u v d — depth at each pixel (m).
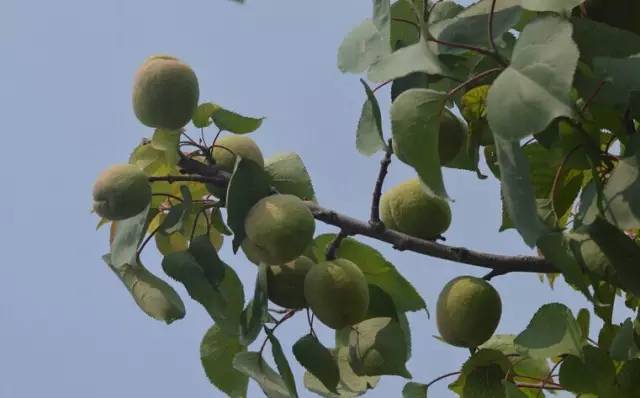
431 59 7.93
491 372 9.76
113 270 10.06
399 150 8.21
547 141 8.75
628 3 8.87
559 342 8.81
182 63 10.04
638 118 8.40
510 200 7.93
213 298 9.55
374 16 8.45
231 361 10.53
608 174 9.02
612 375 9.05
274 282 9.55
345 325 9.41
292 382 9.43
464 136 9.67
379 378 10.10
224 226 10.48
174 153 9.98
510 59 8.08
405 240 9.74
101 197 9.76
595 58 8.15
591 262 8.68
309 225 9.10
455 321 9.52
